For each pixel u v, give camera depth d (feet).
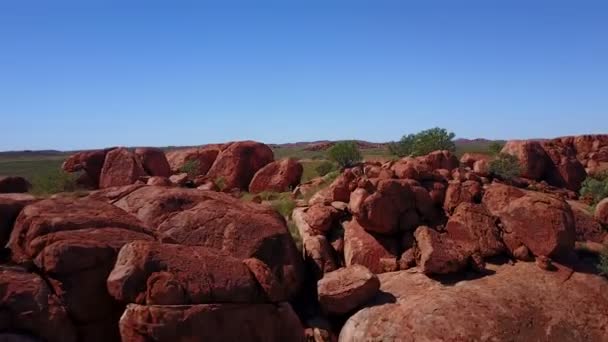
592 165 126.82
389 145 132.46
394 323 42.78
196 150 132.05
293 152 346.54
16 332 29.99
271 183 105.40
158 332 31.63
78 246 34.37
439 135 119.14
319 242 55.52
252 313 35.40
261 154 118.32
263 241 49.39
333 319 47.32
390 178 60.80
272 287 36.83
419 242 52.80
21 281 31.96
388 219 55.52
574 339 41.68
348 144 120.16
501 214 55.72
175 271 34.22
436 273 49.08
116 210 41.96
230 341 33.94
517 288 46.39
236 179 114.52
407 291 47.19
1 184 90.58
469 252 51.42
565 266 50.83
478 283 47.62
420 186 59.52
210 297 34.17
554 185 97.50
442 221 57.93
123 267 33.60
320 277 53.06
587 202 81.41
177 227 49.16
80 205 40.91
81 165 112.27
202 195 54.75
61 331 31.35
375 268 53.62
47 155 466.29
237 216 50.80
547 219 52.39
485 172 81.51
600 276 49.75
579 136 146.20
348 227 58.29
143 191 54.80
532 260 52.03
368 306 45.88
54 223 36.42
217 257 37.32
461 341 40.40
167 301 32.68
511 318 42.52
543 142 104.53
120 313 34.55
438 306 43.29
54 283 33.19
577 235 61.05
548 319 43.09
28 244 35.29
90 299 33.73
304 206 70.18
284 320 36.83
